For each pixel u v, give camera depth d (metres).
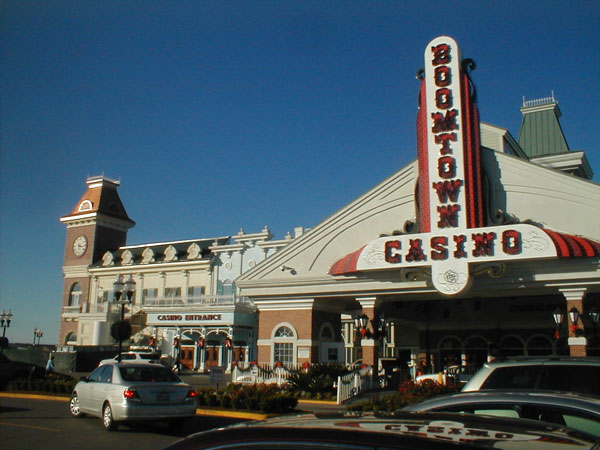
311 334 28.14
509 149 31.89
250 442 3.05
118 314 55.09
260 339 29.30
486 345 32.66
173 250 55.47
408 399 16.69
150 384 14.73
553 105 39.69
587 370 7.23
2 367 31.09
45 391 25.05
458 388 17.50
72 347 47.34
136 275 56.81
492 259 22.52
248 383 27.23
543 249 21.75
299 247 28.77
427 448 2.70
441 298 26.80
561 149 38.12
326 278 27.41
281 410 18.81
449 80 24.73
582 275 21.88
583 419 5.33
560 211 23.08
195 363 44.22
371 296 26.53
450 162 24.00
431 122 24.75
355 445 2.83
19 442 13.15
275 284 28.92
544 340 31.06
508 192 24.11
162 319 43.31
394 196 26.52
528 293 24.30
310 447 2.91
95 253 61.16
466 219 23.34
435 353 34.03
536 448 2.80
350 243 27.34
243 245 51.19
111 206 63.78
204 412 18.94
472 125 24.30
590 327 26.02
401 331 37.03
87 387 16.41
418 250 23.94
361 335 26.20
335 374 25.81
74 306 60.00
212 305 42.22
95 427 15.51
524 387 7.43
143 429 15.27
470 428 3.15
